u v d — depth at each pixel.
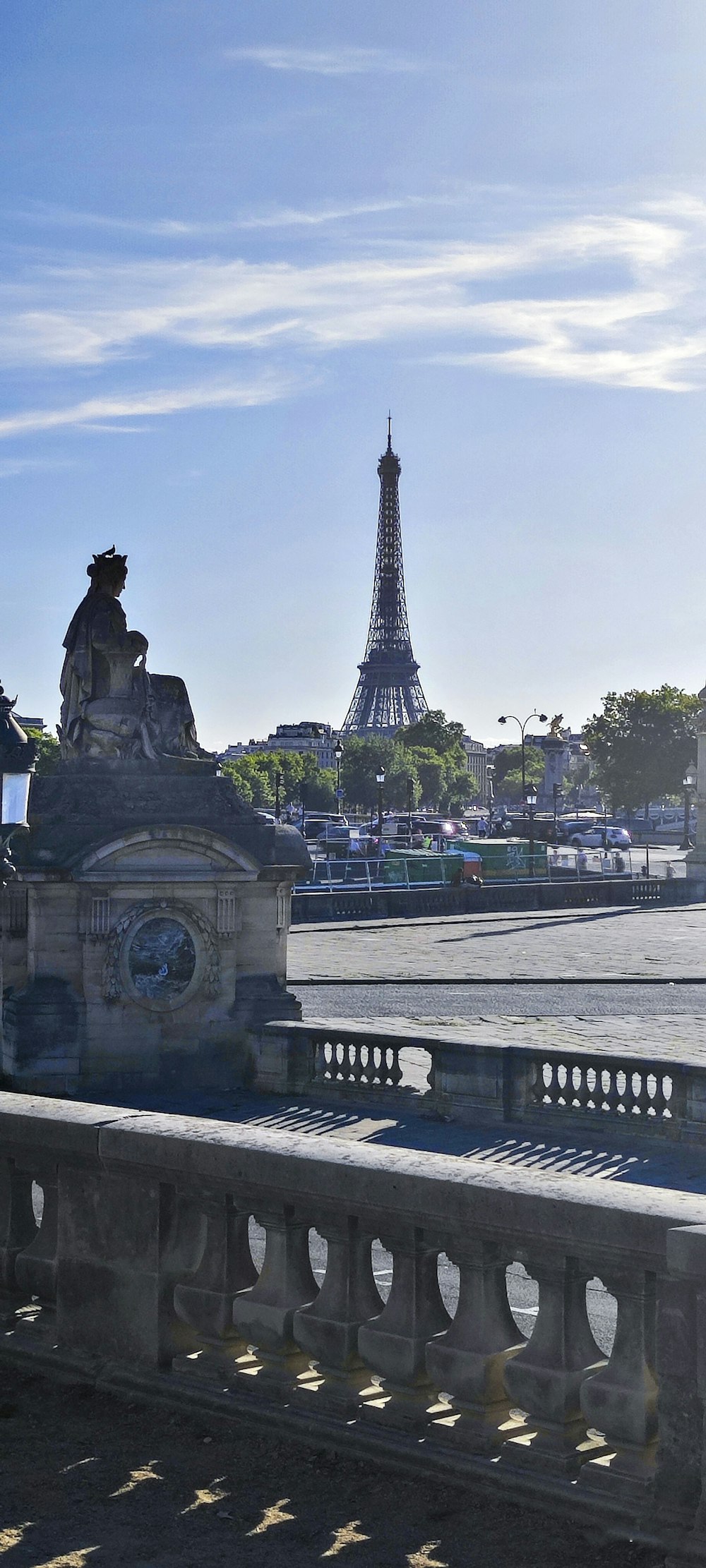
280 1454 8.62
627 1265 7.67
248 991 34.47
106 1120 9.82
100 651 34.38
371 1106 32.06
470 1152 27.95
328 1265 8.96
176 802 34.34
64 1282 10.04
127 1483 8.38
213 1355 9.44
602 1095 29.19
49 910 33.47
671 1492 7.44
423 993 48.84
